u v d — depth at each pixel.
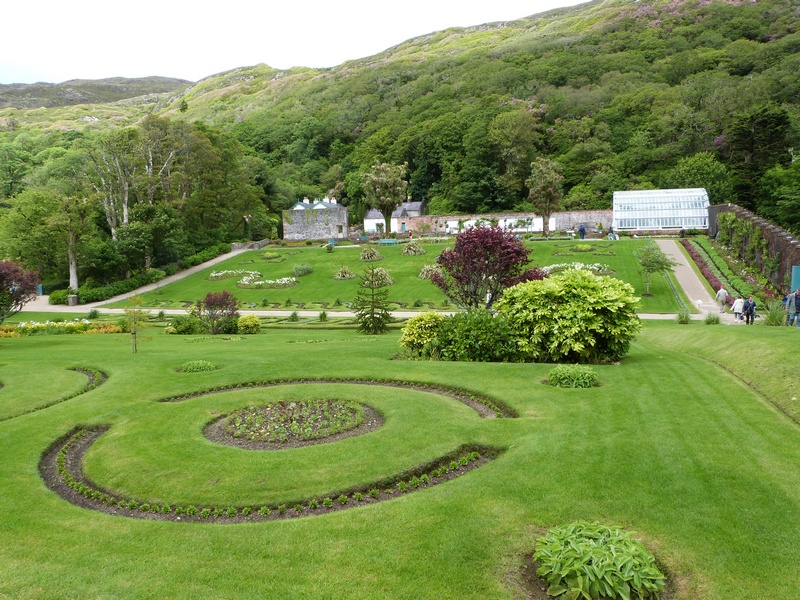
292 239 76.75
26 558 5.47
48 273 52.28
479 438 8.36
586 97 93.88
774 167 61.19
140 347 20.47
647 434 7.99
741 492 6.11
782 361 10.70
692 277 39.94
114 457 8.39
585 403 9.74
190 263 58.34
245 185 76.94
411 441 8.34
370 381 12.89
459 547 5.34
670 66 96.56
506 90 106.25
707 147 77.81
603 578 4.60
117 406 11.16
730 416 8.62
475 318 14.81
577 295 13.61
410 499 6.41
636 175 81.06
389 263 52.12
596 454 7.33
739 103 77.25
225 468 7.73
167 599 4.71
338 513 6.19
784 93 77.12
